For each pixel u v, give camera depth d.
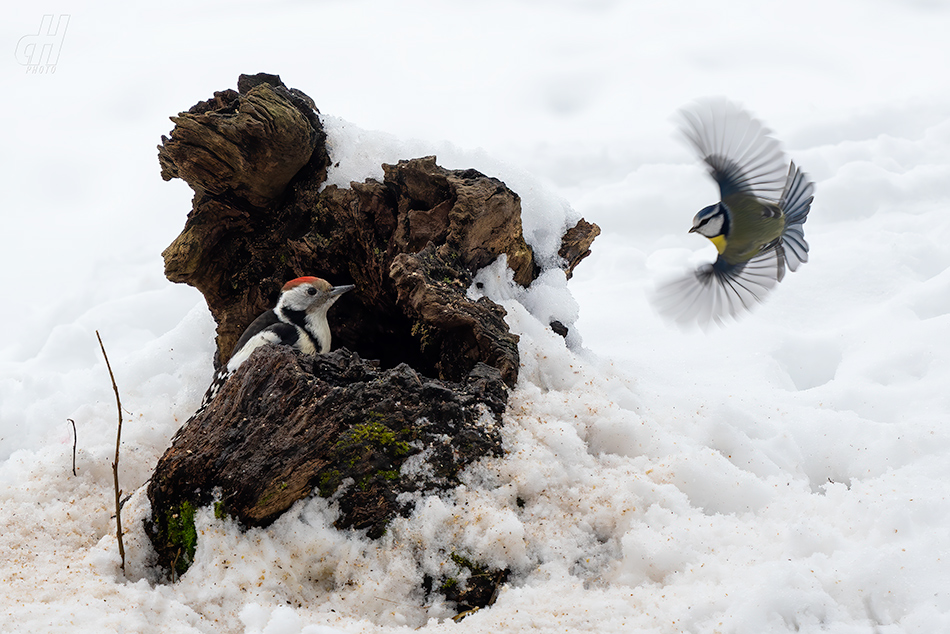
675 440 8.10
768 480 7.81
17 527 7.22
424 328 8.60
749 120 6.86
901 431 8.01
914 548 5.82
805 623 5.35
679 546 6.40
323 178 9.80
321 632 5.29
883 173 16.55
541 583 6.37
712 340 11.73
